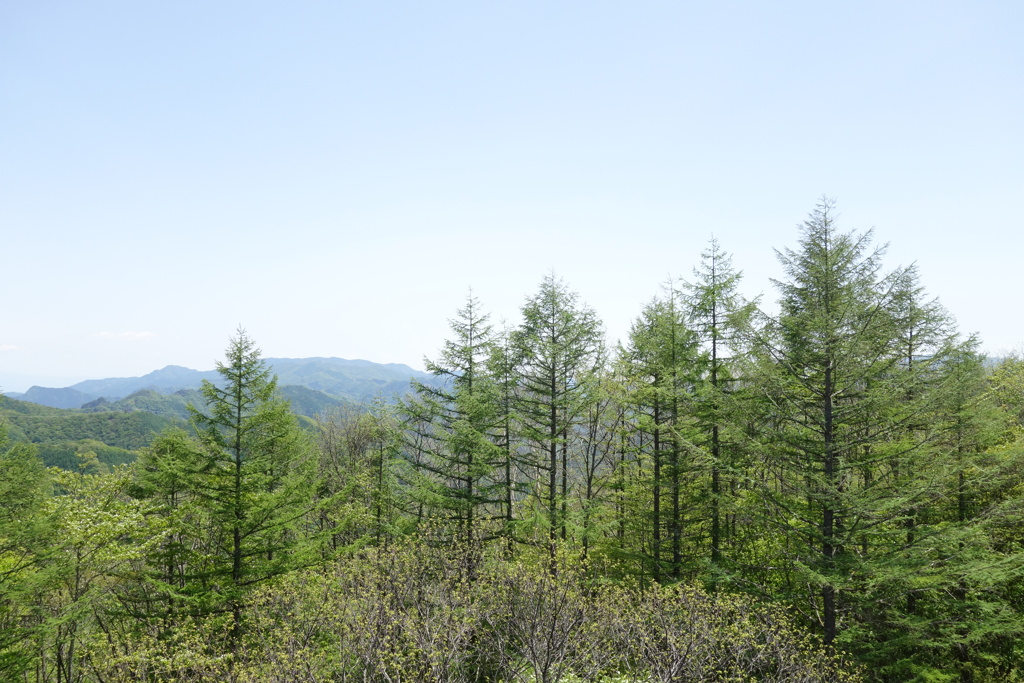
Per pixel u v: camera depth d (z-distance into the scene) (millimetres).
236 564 15242
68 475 17766
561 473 20188
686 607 12008
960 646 13359
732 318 14117
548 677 10516
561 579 12055
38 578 13445
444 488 19094
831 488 11688
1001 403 17906
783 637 11789
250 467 15383
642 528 18641
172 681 10734
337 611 12398
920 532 12086
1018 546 13812
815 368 13039
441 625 11305
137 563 16859
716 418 15359
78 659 16422
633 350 19344
